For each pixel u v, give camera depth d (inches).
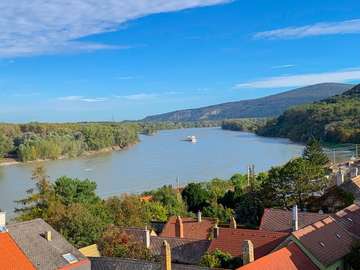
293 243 1998.0
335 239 2166.6
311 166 3572.8
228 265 2060.8
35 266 1947.6
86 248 2518.5
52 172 7564.0
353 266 2084.2
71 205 3161.9
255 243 2258.9
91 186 3959.2
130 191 5718.5
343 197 3216.0
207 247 2496.3
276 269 1774.1
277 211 2731.3
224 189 5004.9
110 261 2123.5
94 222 2910.9
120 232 2714.1
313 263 1958.7
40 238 2106.3
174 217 3284.9
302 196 3508.9
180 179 6589.6
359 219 2549.2
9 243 1991.9
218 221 3321.9
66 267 2026.3
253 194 3757.4
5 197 5221.5
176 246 2576.3
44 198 3639.3
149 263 2052.2
